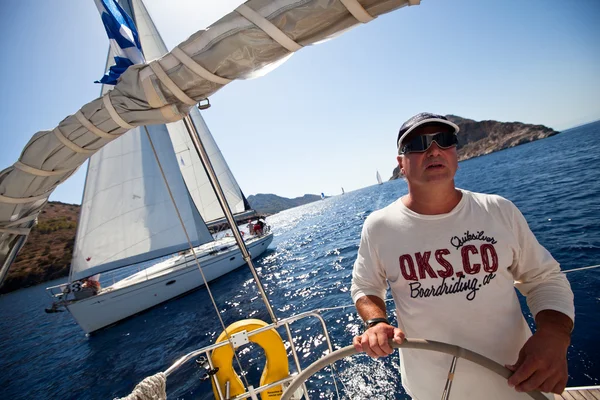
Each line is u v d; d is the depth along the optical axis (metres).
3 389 8.17
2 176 1.36
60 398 6.54
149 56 13.00
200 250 14.27
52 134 1.33
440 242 1.20
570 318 1.01
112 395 6.04
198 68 1.15
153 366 6.74
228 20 1.08
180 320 9.42
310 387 4.21
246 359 5.46
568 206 10.09
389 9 0.93
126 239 10.52
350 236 18.28
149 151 11.26
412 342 1.04
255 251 16.16
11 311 26.00
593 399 1.69
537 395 0.95
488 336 1.12
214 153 18.31
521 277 1.23
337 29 1.01
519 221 1.17
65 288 9.96
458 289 1.15
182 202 11.86
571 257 5.92
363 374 4.18
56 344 11.15
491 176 25.91
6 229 1.41
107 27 1.79
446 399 1.15
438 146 1.22
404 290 1.25
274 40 1.05
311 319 6.61
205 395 4.68
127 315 10.59
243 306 9.32
